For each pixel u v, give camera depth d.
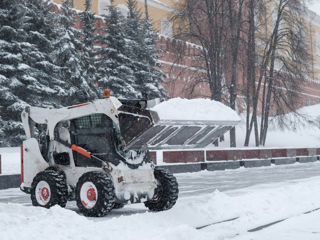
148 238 6.63
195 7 41.72
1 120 29.83
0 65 29.98
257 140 45.31
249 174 23.41
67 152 10.11
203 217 8.77
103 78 37.25
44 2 35.31
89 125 9.91
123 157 9.54
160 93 40.41
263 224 8.23
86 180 9.30
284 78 43.53
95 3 49.69
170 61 52.69
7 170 18.17
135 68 40.19
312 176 21.31
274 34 43.88
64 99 34.22
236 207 9.76
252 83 43.12
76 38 35.56
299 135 59.59
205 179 20.47
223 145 48.91
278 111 43.88
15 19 31.25
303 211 9.71
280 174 23.00
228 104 42.09
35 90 31.09
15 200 13.57
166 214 8.48
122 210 10.49
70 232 6.78
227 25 41.75
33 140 10.73
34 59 31.97
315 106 79.81
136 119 9.10
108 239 6.52
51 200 9.65
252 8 41.81
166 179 10.07
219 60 41.34
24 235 6.53
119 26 39.12
